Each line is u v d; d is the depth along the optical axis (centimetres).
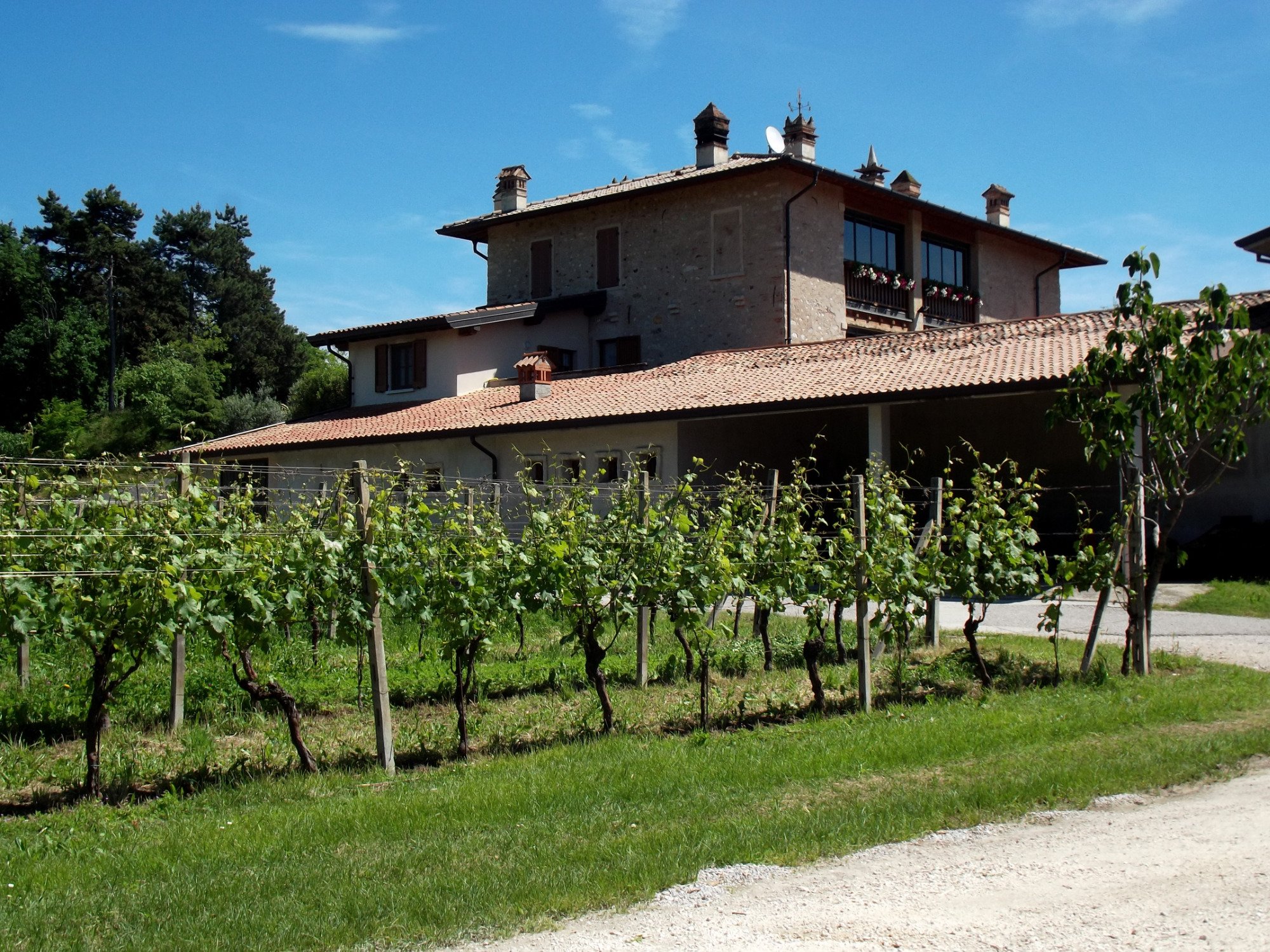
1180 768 694
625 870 536
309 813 662
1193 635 1384
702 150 3272
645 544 936
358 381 3291
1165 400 1101
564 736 893
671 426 2303
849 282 3038
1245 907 452
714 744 837
